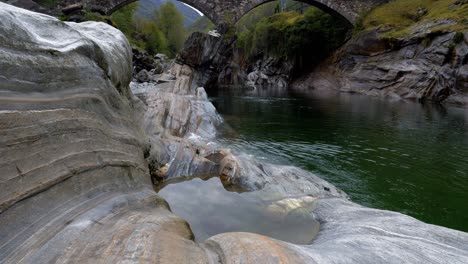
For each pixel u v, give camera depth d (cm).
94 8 4028
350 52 4659
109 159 476
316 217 643
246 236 361
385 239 428
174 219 407
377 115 2288
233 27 4519
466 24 3206
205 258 307
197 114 1532
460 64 2961
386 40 4041
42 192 324
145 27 7331
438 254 380
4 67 347
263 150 1305
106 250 278
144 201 472
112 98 619
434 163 1161
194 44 3925
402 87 3525
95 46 575
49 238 286
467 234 467
